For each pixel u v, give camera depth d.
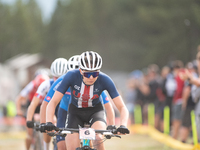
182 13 130.12
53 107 13.01
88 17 196.50
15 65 72.44
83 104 13.96
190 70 24.17
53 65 17.30
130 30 169.25
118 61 173.25
